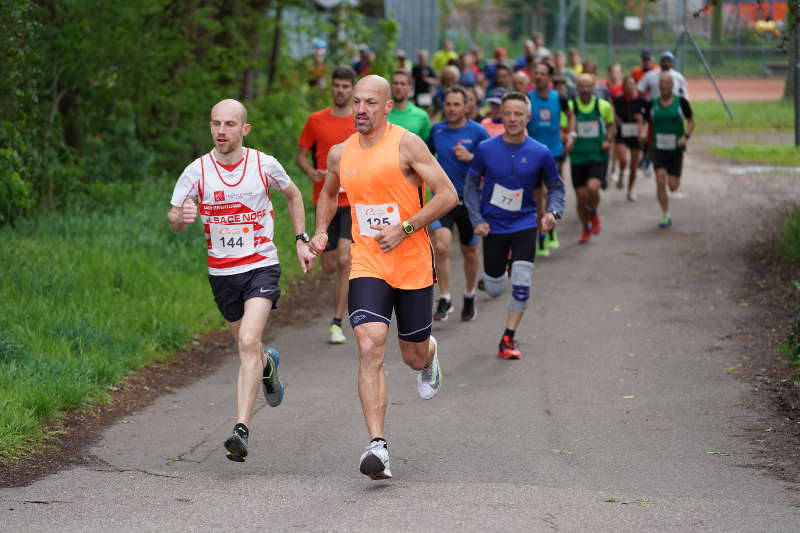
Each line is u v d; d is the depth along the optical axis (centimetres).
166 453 1188
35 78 2272
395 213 1103
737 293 2103
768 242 2539
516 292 1677
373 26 3984
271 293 1189
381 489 1037
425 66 4525
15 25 2069
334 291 2255
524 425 1318
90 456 1171
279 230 2594
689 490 1044
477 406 1413
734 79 5453
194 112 3130
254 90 3953
